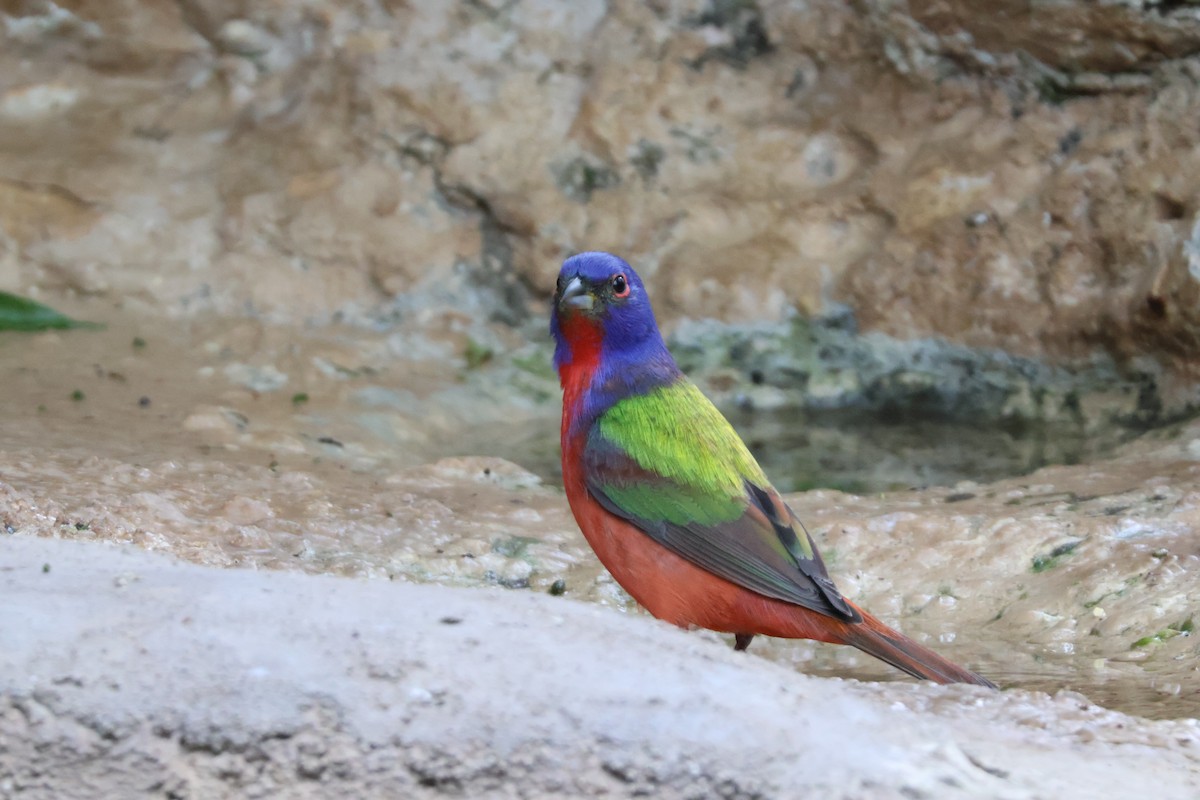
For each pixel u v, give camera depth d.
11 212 13.96
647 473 7.36
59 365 12.55
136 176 14.27
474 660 4.80
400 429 12.33
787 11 14.23
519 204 14.45
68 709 4.46
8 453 9.89
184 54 14.42
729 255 14.34
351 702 4.54
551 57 14.55
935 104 14.10
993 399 13.46
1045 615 8.48
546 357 14.04
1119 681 7.52
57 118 14.31
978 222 13.77
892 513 9.81
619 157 14.48
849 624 7.01
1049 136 13.70
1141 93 13.30
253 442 11.25
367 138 14.46
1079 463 11.59
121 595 5.14
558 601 5.59
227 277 14.11
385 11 14.45
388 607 5.20
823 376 13.88
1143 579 8.62
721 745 4.50
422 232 14.42
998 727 5.44
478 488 10.73
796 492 10.77
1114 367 13.21
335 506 9.76
